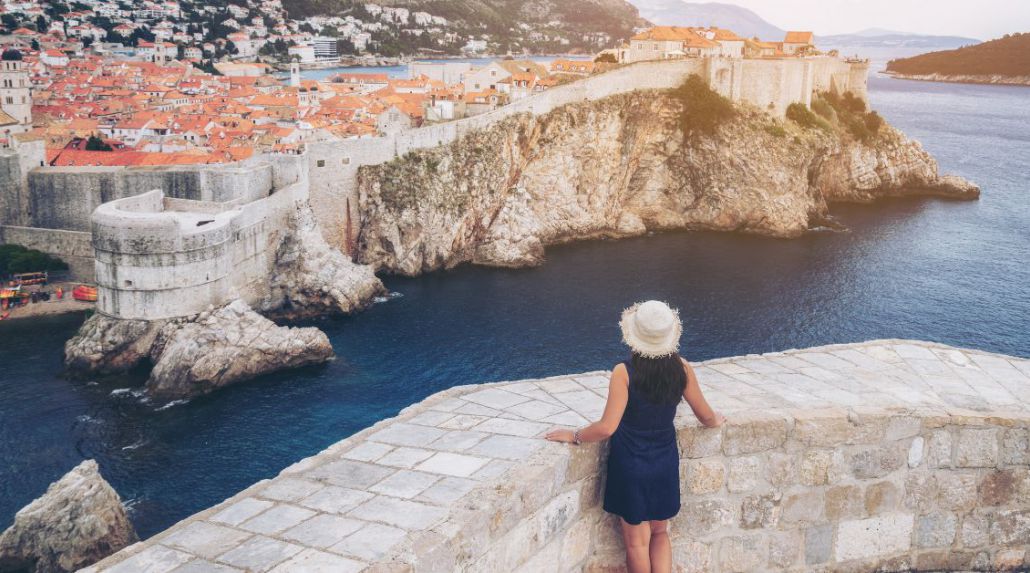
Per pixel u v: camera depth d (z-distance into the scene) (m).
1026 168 156.00
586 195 107.38
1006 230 105.75
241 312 60.41
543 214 103.00
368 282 76.38
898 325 69.12
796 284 81.00
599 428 7.62
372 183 86.62
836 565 9.30
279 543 6.51
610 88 110.62
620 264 90.25
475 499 6.99
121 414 51.41
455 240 91.12
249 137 123.38
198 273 61.34
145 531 38.22
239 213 66.88
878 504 9.27
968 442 9.37
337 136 111.69
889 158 132.38
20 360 59.25
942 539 9.55
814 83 135.12
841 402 9.72
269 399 53.84
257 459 45.56
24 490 41.44
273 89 178.00
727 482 8.65
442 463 7.87
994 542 9.67
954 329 68.38
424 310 73.56
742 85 118.25
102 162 92.50
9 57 170.88
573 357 61.41
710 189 112.25
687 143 113.31
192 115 135.50
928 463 9.34
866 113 136.75
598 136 106.56
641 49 127.75
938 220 112.38
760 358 11.62
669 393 7.47
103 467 44.22
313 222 78.31
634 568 7.84
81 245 75.06
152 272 59.16
